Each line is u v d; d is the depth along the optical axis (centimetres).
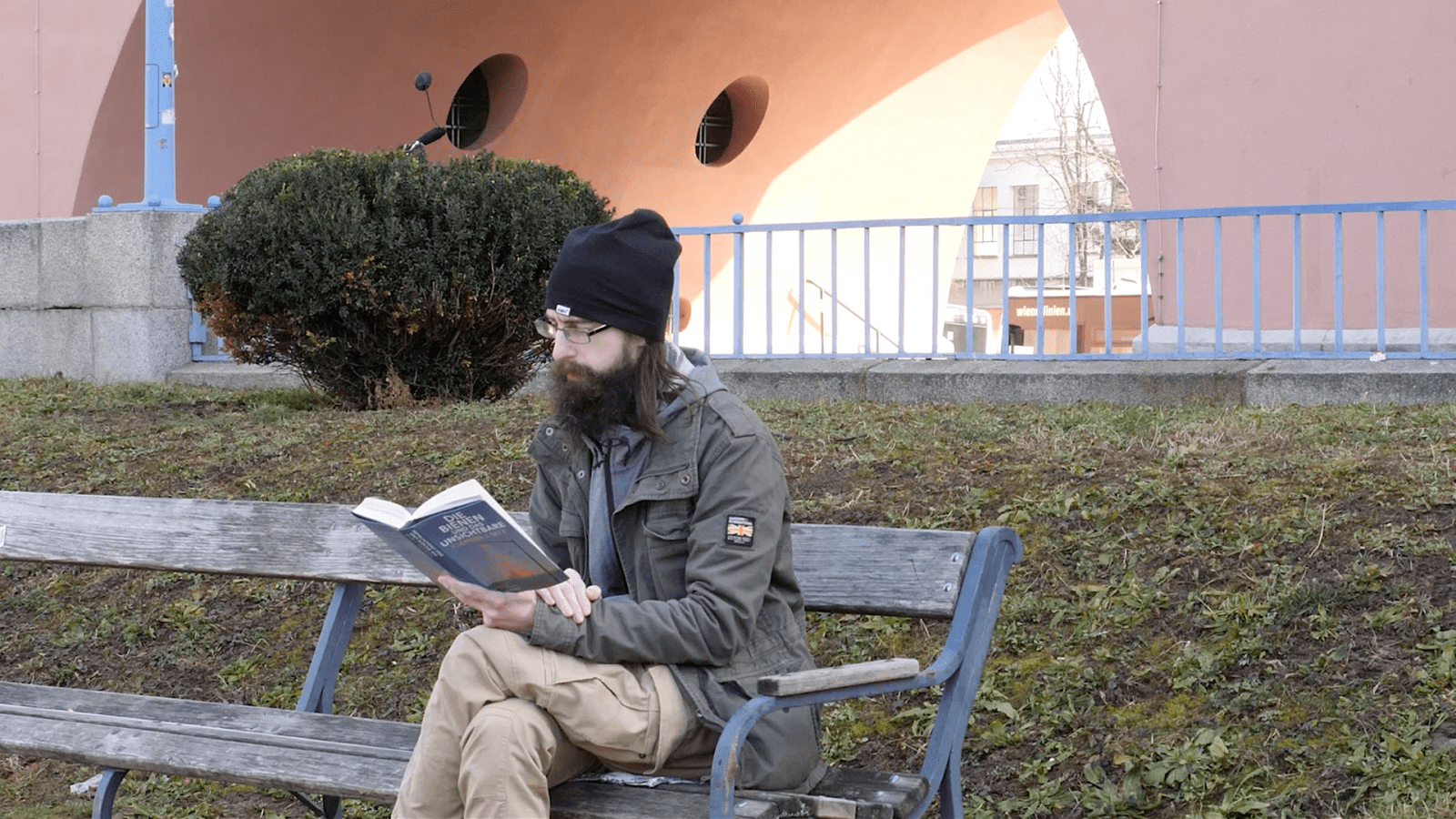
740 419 311
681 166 2305
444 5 1862
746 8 2073
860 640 512
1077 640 481
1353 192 1027
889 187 2558
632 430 312
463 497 282
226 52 1770
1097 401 872
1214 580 499
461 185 895
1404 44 1000
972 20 2253
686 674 303
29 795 476
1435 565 475
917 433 726
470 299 894
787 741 302
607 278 303
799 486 640
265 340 916
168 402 993
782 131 2341
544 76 2056
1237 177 1076
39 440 829
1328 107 1033
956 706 325
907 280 2644
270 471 736
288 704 529
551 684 291
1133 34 1123
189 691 548
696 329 2428
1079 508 568
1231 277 1080
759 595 304
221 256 880
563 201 931
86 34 1655
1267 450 625
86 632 595
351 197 875
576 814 288
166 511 435
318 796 466
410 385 926
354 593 410
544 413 819
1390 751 389
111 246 1165
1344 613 460
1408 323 1013
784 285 2495
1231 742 412
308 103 1903
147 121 1179
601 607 298
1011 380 911
